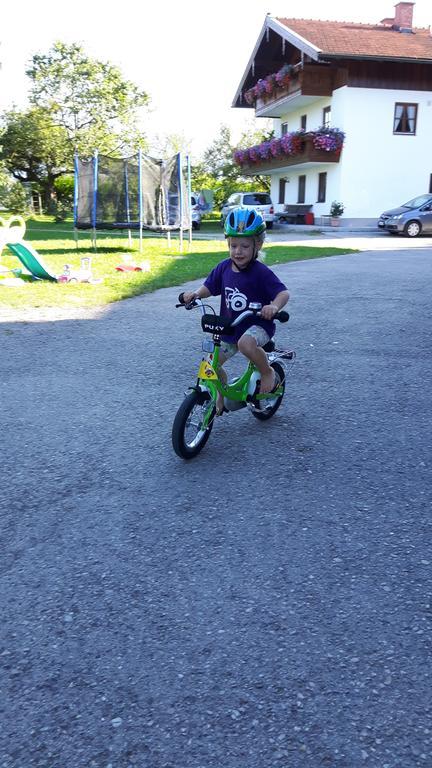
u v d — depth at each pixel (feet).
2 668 8.09
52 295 34.06
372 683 7.74
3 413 16.92
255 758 6.76
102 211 61.05
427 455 14.26
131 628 8.77
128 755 6.83
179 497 12.38
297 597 9.36
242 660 8.14
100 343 24.07
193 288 36.94
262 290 13.69
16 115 141.38
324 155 93.15
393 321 27.45
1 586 9.71
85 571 10.05
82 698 7.59
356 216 95.40
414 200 86.17
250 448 14.71
